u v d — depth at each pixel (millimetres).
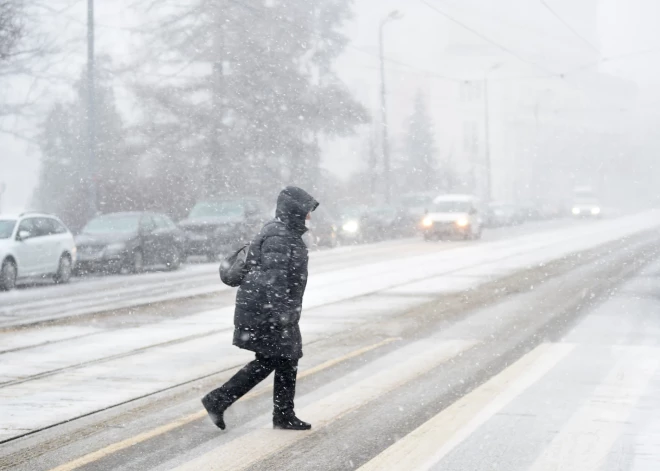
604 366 10469
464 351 11688
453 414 8133
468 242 41406
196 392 9281
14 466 6582
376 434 7465
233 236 32250
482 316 15250
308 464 6598
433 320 14789
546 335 13000
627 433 7426
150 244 27219
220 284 22484
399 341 12586
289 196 7391
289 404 7617
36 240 22703
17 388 9445
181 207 41469
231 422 7930
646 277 22109
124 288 21703
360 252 34750
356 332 13461
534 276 22781
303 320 14836
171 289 21141
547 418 7953
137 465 6598
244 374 7520
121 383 9719
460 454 6828
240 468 6508
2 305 18062
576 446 7035
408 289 20016
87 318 15484
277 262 7285
